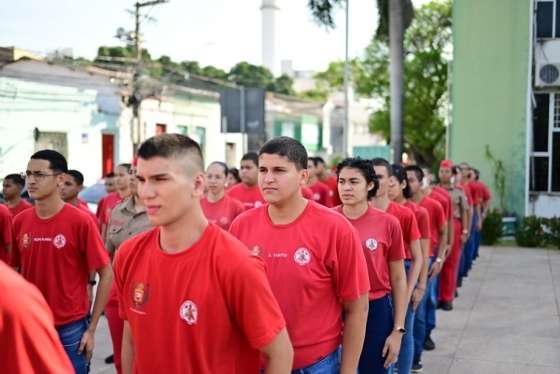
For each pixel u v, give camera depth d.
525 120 15.12
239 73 48.53
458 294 8.55
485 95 15.56
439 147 29.31
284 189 2.75
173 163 1.92
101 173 21.58
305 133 41.72
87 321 3.82
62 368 1.44
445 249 5.99
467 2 15.65
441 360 5.67
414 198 5.84
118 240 4.57
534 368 5.45
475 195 11.03
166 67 31.95
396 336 3.68
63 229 3.67
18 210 6.29
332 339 2.82
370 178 3.75
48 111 19.12
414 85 28.22
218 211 5.61
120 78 22.91
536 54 15.27
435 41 28.23
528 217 13.90
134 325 2.09
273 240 2.82
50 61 22.17
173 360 2.00
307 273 2.75
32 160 3.66
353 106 51.22
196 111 27.88
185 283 1.96
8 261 4.16
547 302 8.05
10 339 1.38
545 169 15.50
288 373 2.06
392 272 3.75
